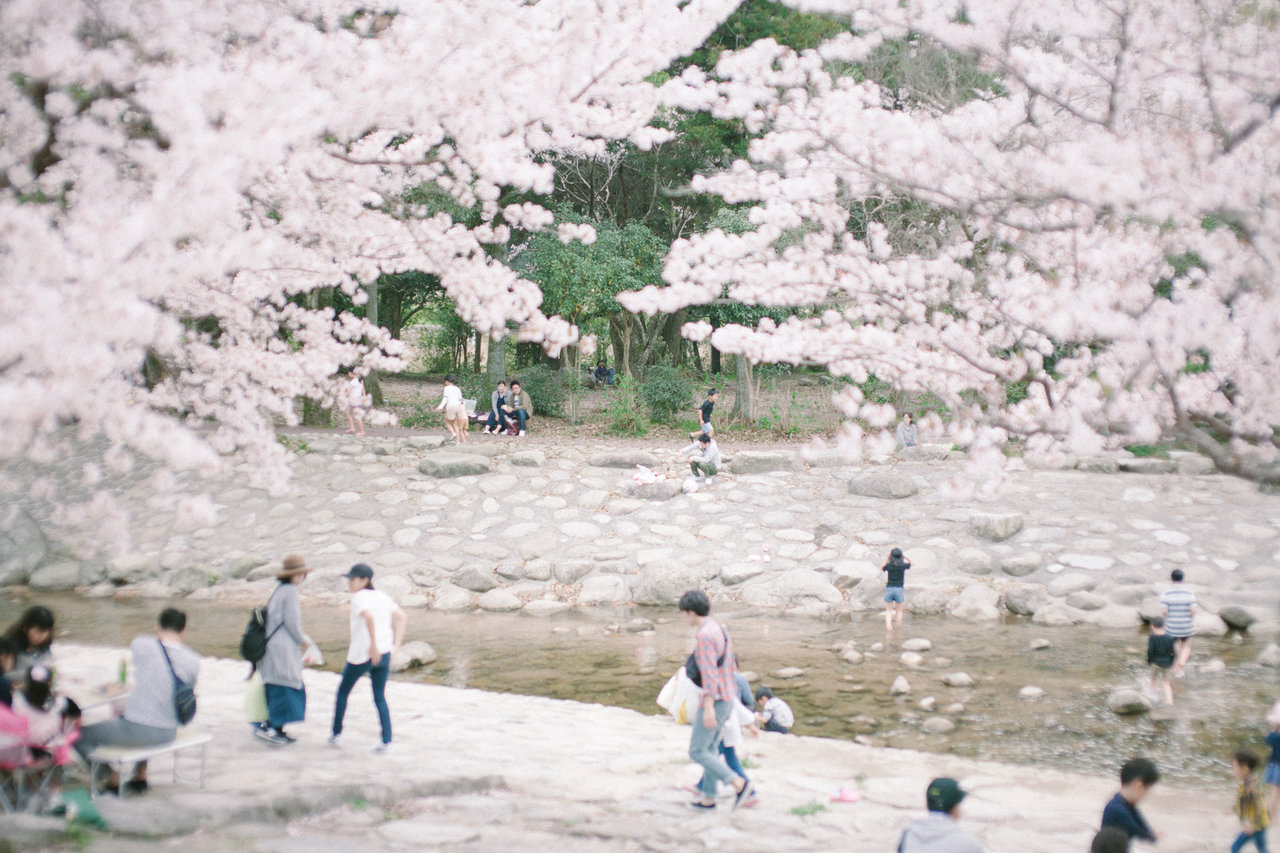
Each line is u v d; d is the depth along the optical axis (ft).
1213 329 17.47
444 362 159.33
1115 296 18.78
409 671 41.22
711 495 67.00
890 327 28.25
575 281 91.25
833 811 22.81
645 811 22.08
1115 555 53.72
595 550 59.36
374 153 27.84
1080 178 17.07
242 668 38.75
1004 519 56.85
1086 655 42.42
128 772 20.58
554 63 24.90
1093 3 19.89
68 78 17.21
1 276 13.62
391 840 17.78
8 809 16.99
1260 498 59.00
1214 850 21.38
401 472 72.54
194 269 15.66
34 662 19.92
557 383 105.60
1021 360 21.15
